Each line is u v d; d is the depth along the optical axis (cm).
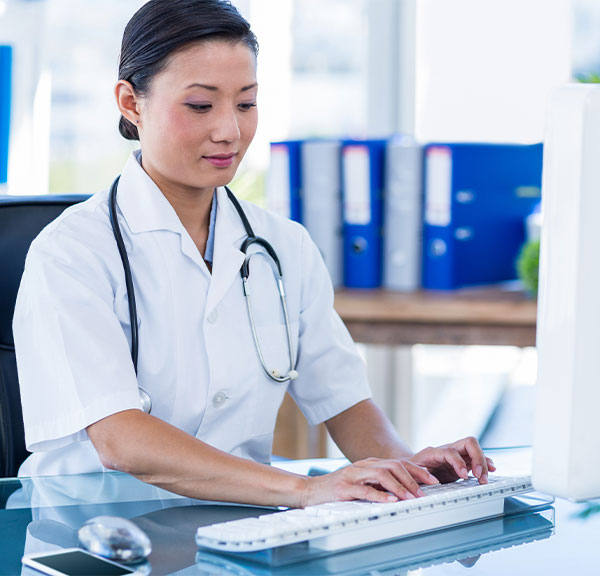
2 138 263
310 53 307
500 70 304
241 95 123
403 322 239
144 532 92
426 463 113
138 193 133
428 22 308
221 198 140
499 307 234
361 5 309
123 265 128
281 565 83
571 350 73
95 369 116
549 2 300
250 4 294
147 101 125
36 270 122
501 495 100
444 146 253
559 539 92
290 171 260
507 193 269
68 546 89
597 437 75
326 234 261
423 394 329
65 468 133
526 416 312
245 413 136
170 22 120
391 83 313
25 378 120
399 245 260
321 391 145
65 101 274
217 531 87
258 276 139
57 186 274
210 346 131
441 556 87
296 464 125
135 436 111
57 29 271
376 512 91
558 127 72
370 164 256
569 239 72
